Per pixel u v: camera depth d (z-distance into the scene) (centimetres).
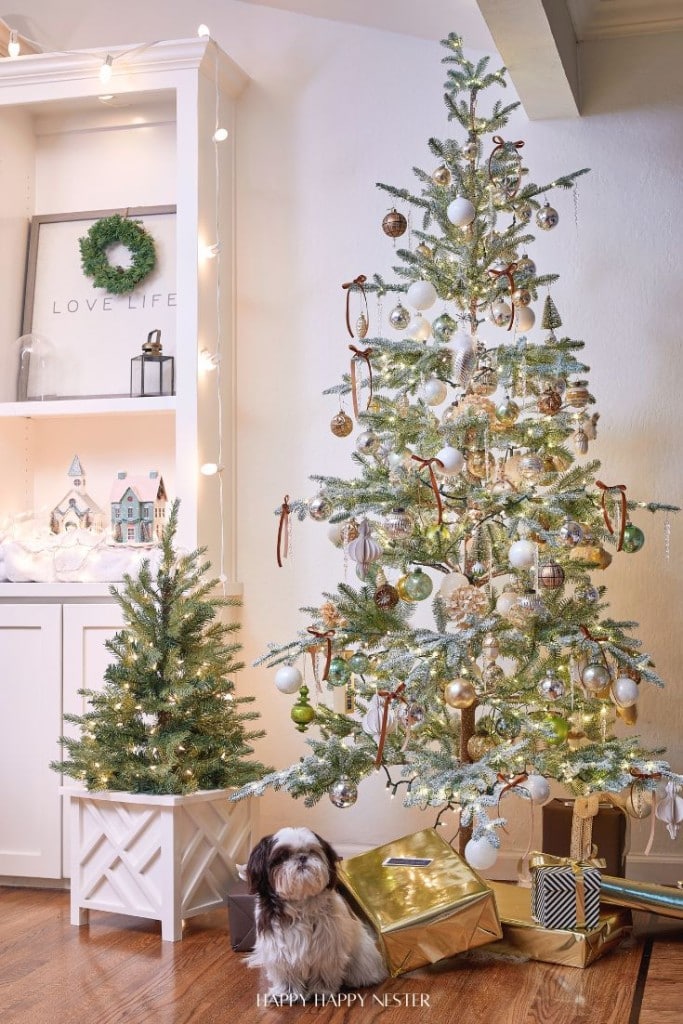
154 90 333
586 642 255
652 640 324
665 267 327
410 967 244
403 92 344
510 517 260
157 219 353
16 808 314
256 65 354
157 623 279
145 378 336
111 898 276
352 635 269
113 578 317
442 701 274
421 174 283
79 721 281
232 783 283
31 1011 221
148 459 355
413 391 279
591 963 254
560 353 270
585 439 279
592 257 330
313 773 262
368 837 336
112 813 275
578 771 257
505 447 268
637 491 326
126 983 237
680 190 327
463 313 285
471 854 237
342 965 231
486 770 253
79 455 360
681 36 328
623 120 331
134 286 352
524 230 333
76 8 371
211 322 333
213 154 338
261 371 348
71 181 365
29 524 340
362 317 275
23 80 343
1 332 350
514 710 264
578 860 270
